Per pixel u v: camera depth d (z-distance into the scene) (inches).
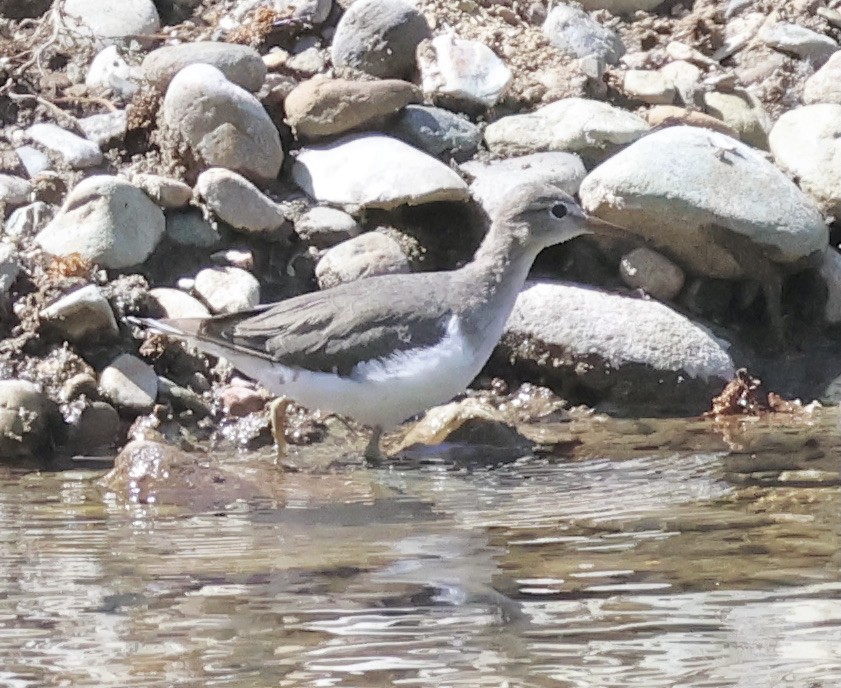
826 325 547.5
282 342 433.1
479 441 455.8
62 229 506.0
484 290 443.2
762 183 537.3
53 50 610.2
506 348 512.7
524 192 451.8
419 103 582.6
